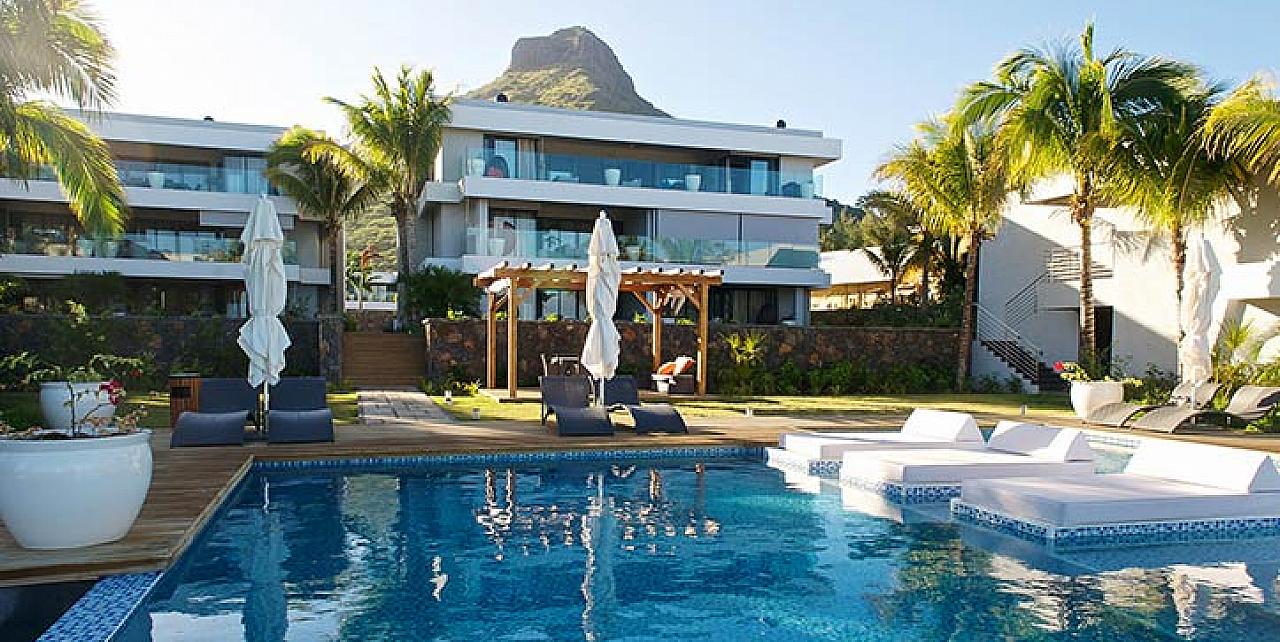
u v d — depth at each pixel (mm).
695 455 10742
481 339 21625
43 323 19656
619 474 9406
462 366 21297
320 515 7188
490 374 19969
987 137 20344
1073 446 8789
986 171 20594
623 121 31344
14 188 27609
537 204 31469
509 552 6043
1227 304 17547
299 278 30859
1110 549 6285
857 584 5363
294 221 32500
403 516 7172
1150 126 16094
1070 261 23016
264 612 4738
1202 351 13344
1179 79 16125
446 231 30312
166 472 8180
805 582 5395
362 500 7824
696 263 29781
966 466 8141
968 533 6727
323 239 34219
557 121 30688
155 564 5238
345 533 6566
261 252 10992
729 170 32000
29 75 11438
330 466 9688
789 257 30844
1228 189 16156
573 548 6176
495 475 9258
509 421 13219
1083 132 16453
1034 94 16359
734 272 30188
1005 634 4492
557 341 21938
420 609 4820
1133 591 5246
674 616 4750
